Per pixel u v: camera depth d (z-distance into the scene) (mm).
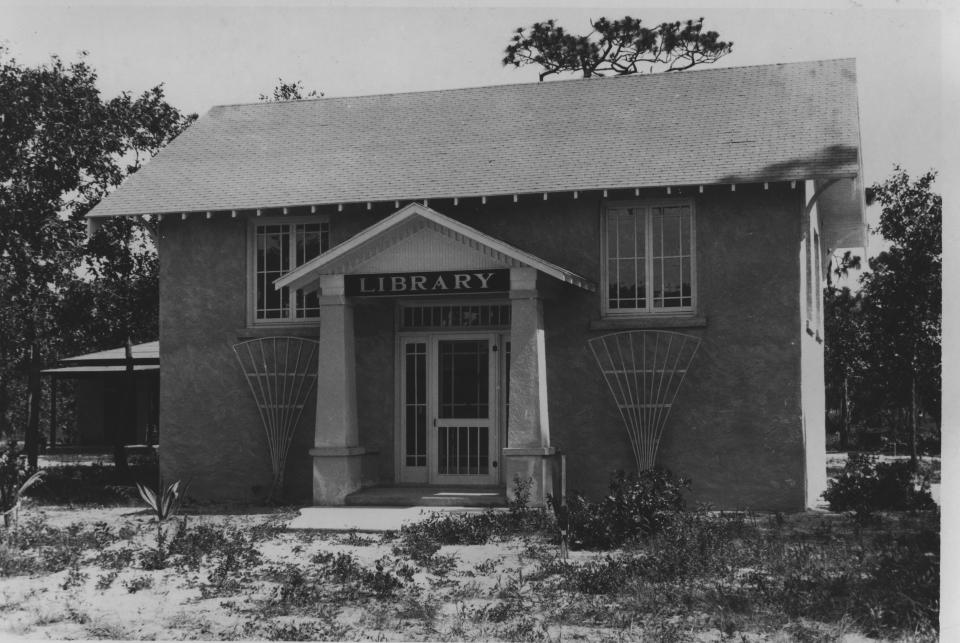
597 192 17281
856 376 35781
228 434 18891
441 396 18125
